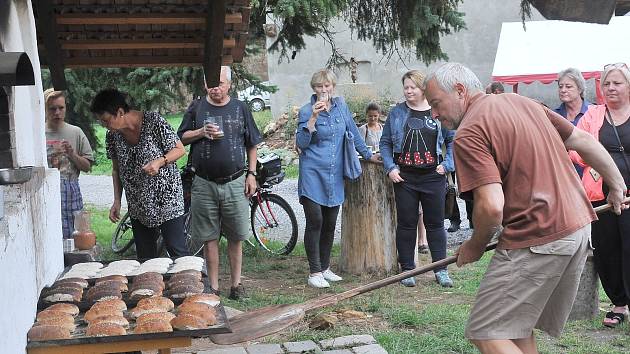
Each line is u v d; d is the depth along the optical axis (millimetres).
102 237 12422
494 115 4285
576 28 20859
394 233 8891
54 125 8391
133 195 6715
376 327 6785
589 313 7035
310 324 6781
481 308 4355
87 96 10094
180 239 6758
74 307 4352
